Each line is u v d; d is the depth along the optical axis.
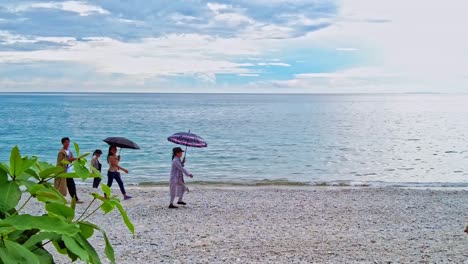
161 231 13.15
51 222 1.49
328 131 68.56
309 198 18.73
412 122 91.69
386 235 12.96
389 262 10.53
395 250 11.48
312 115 123.38
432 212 16.27
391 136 60.22
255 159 38.09
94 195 1.92
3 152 43.97
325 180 27.84
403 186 24.17
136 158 38.19
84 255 1.53
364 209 16.59
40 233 1.63
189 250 11.30
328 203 17.64
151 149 44.41
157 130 69.81
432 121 95.44
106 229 13.22
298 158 38.84
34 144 50.84
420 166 34.44
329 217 15.25
